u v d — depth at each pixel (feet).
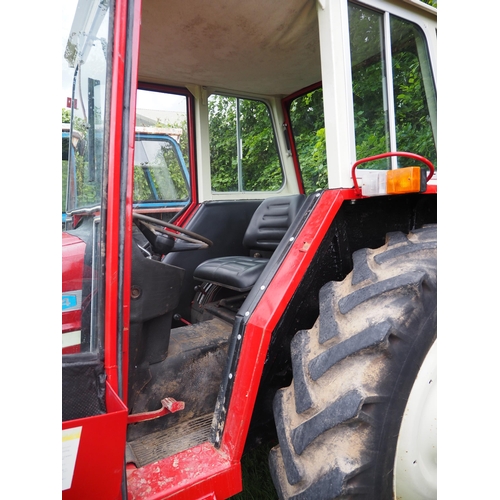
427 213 5.50
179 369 4.55
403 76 5.23
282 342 4.23
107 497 2.88
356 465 3.30
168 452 4.06
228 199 8.73
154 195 7.91
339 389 3.48
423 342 3.66
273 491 5.71
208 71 7.54
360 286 3.96
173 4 5.29
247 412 3.81
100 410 3.09
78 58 3.43
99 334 3.15
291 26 5.90
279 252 4.40
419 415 3.72
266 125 9.27
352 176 4.27
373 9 4.79
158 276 4.12
